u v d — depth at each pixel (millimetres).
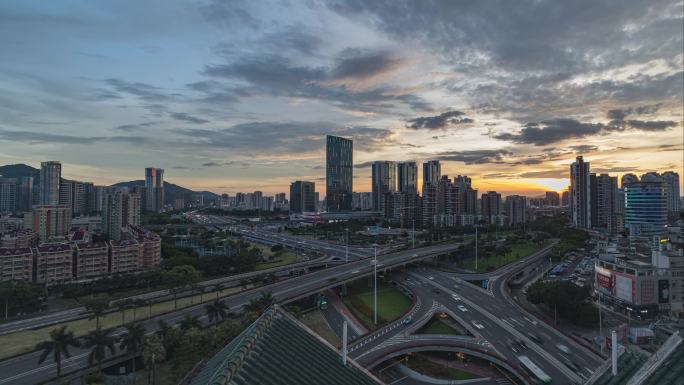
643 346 129625
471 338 131000
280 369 29281
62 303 174625
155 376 106875
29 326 140000
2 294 151875
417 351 124812
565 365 112188
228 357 29031
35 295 160000
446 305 171000
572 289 155250
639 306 162750
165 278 174375
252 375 26844
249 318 113875
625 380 30016
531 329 141125
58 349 95500
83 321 145375
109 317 149875
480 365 122438
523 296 197250
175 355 106312
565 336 133375
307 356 33094
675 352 25594
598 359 116188
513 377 113562
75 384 100312
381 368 120562
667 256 169000
